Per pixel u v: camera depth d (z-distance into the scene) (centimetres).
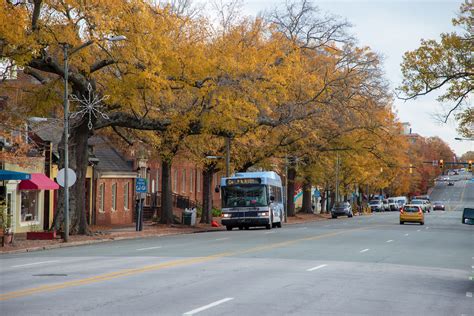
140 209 4188
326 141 6034
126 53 3139
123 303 1201
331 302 1258
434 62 3831
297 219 7212
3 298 1260
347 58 5084
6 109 3256
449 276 1800
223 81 3634
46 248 2914
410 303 1285
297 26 4834
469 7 3812
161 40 3212
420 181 15188
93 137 5381
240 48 3797
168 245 2894
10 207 3853
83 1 2922
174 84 3534
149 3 3322
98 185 5041
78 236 3428
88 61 3206
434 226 5462
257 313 1108
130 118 3616
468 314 1177
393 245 3000
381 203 12106
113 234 3719
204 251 2503
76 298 1262
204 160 5091
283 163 6531
